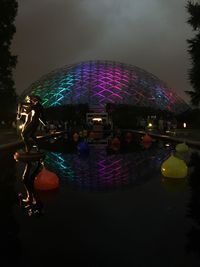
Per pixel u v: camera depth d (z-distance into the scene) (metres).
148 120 60.81
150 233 5.39
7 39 40.78
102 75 84.69
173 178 10.86
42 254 4.58
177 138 29.56
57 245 4.89
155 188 9.19
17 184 9.78
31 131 15.80
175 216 6.34
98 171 12.42
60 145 26.16
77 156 17.92
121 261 4.34
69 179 10.68
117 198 7.96
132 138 35.19
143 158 16.84
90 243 4.95
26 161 15.03
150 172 12.15
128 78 86.06
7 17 40.31
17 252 4.63
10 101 43.62
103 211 6.75
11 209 6.97
